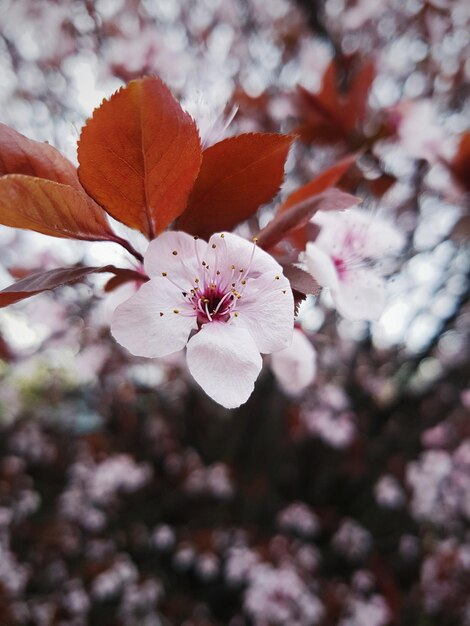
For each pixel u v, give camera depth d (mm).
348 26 2977
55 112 2545
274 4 3297
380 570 3521
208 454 4184
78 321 2721
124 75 1674
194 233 762
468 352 3875
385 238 958
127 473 3732
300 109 1577
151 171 648
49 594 3373
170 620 3314
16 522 3766
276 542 3426
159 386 3926
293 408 3576
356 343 3686
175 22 3031
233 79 3021
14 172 681
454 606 3359
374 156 1531
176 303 693
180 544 3441
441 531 3895
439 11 2656
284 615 2924
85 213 677
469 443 3307
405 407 4047
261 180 722
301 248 856
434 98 2959
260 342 682
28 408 4707
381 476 3861
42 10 2734
